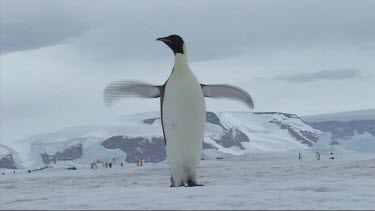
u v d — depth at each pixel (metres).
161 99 13.21
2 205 8.62
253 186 11.34
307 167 25.03
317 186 10.70
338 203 7.57
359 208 6.93
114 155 119.75
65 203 8.19
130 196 9.28
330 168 21.83
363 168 20.30
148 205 7.52
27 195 11.31
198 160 13.19
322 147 136.50
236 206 7.41
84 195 10.09
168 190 10.59
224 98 13.82
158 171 30.66
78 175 29.69
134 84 13.13
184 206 7.28
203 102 13.06
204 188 10.99
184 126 12.79
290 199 8.11
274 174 19.53
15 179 26.48
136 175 24.81
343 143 145.62
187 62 13.15
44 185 18.12
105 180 20.09
